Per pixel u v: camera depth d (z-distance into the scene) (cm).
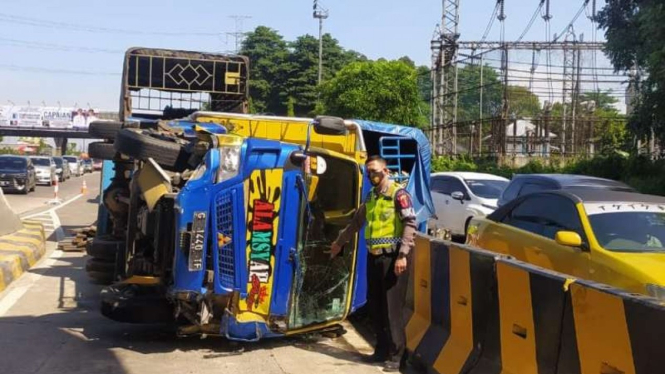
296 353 696
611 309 409
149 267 684
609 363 411
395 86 3319
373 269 661
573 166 2603
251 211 657
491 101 4441
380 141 966
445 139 4038
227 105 1516
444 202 1722
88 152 955
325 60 5494
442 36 3931
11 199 2933
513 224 845
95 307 883
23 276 1088
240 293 654
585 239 704
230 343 721
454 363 595
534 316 491
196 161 671
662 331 370
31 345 698
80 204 2753
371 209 662
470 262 595
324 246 736
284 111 5431
